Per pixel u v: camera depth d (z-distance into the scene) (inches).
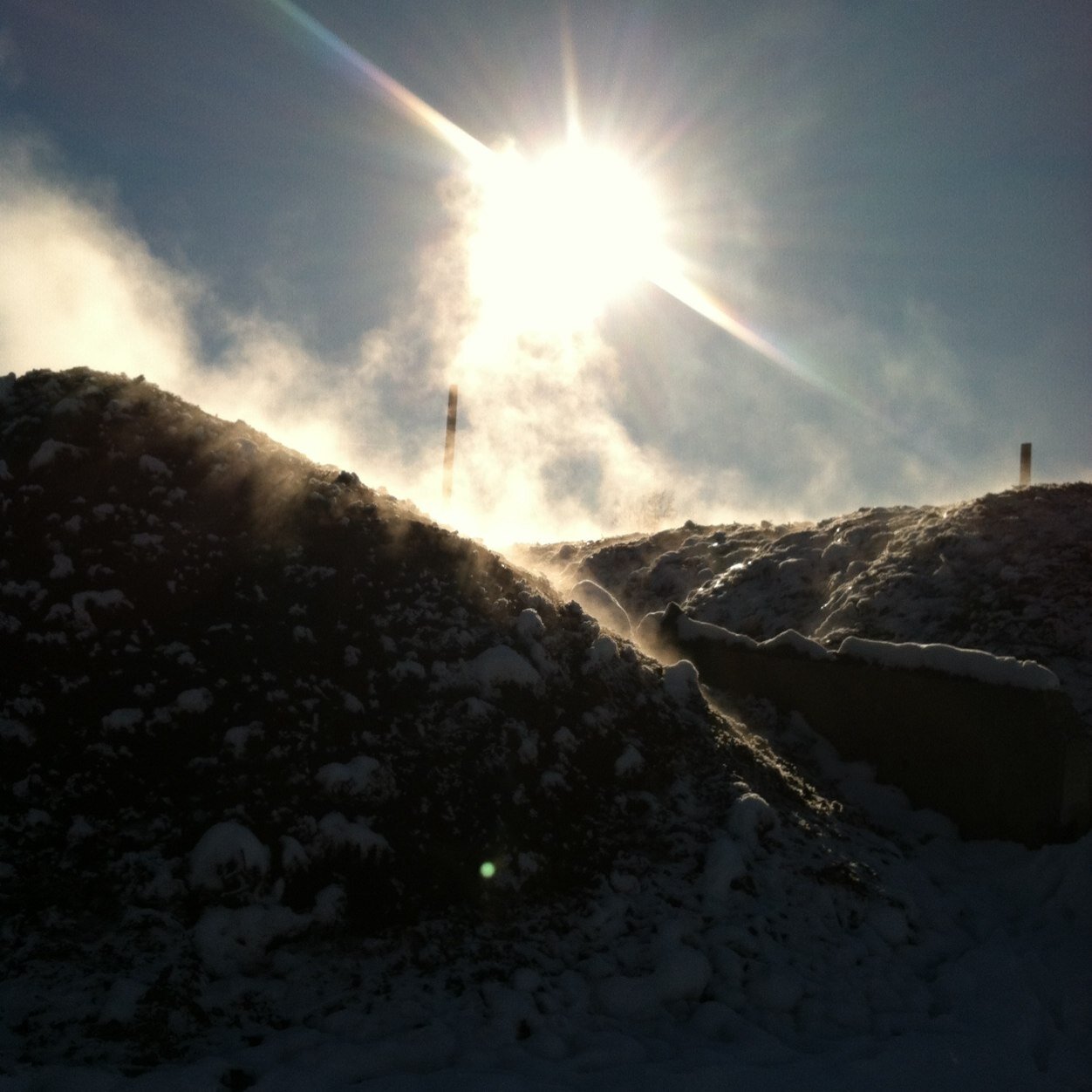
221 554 273.4
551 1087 167.0
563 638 312.3
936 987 231.9
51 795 209.5
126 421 299.4
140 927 189.6
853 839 295.6
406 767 243.3
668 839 260.8
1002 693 320.2
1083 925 263.4
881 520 618.5
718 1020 202.2
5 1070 150.9
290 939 201.0
